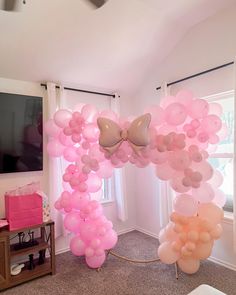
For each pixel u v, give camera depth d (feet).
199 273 7.72
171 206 9.54
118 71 10.14
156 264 8.41
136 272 7.89
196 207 6.68
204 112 6.50
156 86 10.72
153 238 10.85
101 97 11.03
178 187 6.56
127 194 11.87
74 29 7.61
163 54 9.98
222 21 8.04
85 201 8.04
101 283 7.30
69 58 8.66
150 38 8.89
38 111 8.86
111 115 7.29
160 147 6.48
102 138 6.68
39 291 6.97
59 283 7.34
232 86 7.85
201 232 6.98
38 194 7.73
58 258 9.02
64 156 8.35
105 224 8.25
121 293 6.79
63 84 9.79
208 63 8.52
